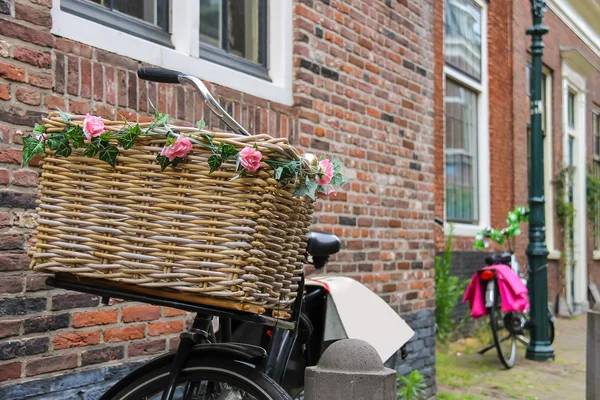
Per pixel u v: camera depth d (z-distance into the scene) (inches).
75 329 112.0
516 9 413.4
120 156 72.0
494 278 263.7
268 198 71.1
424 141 212.8
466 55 356.2
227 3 157.8
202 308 75.4
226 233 70.0
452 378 243.3
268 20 165.3
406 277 201.0
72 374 111.3
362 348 83.3
